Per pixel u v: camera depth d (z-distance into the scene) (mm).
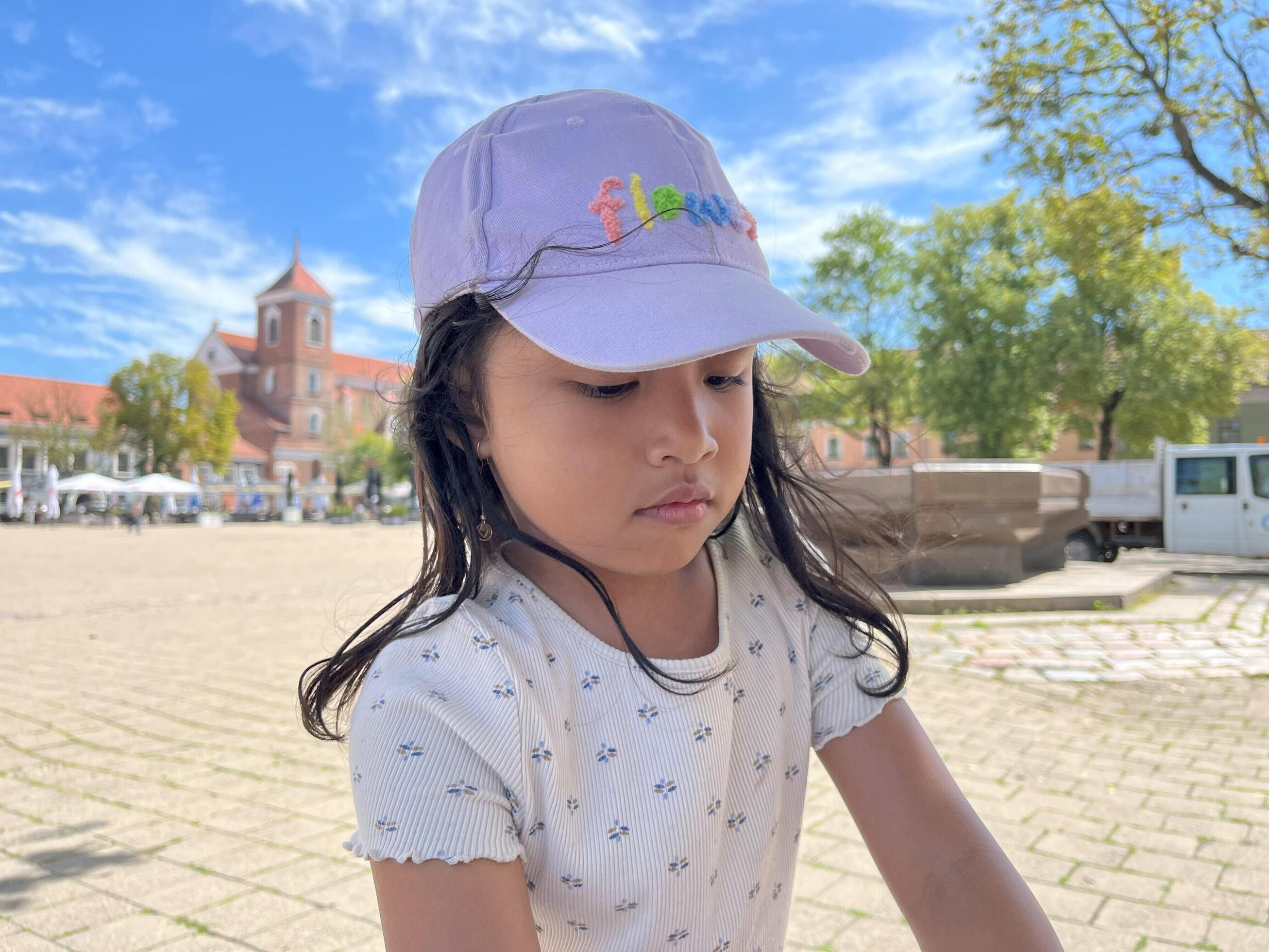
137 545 21188
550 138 755
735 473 734
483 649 716
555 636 751
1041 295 27984
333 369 69875
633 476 679
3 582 11500
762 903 805
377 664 750
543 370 699
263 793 3377
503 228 736
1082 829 2971
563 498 691
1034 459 30031
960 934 787
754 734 807
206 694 5008
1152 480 12992
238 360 68188
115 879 2639
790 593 898
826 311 29750
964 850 817
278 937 2301
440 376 767
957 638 6223
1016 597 7258
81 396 55125
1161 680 5098
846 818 3033
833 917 2383
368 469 46031
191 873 2678
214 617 8055
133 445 48469
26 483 49969
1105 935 2305
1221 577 10312
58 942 2277
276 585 11016
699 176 787
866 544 1143
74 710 4656
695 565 841
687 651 796
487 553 812
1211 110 11039
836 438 27078
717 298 709
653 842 724
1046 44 11180
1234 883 2578
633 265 733
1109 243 12328
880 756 859
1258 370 26594
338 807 3225
